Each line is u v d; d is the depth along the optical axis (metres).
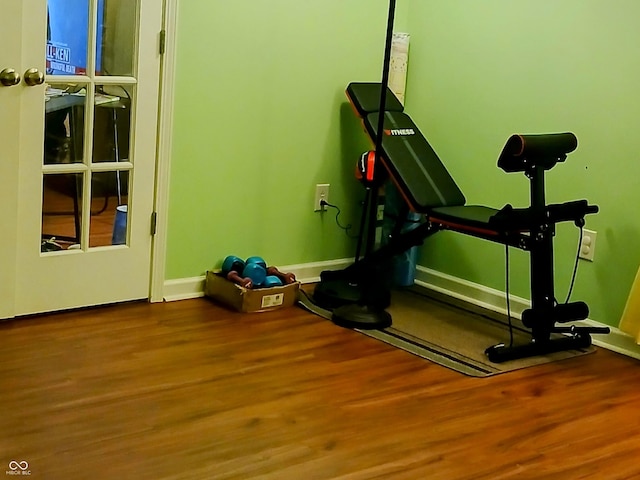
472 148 3.89
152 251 3.46
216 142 3.55
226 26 3.46
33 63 2.97
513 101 3.69
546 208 3.13
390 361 3.09
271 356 3.04
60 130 3.12
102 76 3.17
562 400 2.88
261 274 3.57
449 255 4.03
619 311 3.40
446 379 2.97
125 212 3.37
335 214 4.06
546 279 3.21
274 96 3.69
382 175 3.67
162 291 3.53
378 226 4.07
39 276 3.17
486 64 3.78
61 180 3.17
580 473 2.39
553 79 3.53
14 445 2.25
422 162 3.63
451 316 3.68
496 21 3.71
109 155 3.28
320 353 3.11
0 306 3.09
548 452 2.50
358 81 3.97
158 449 2.30
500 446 2.51
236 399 2.66
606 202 3.40
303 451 2.37
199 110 3.47
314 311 3.55
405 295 3.95
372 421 2.59
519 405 2.81
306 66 3.76
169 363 2.89
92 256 3.29
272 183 3.79
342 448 2.41
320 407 2.66
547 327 3.26
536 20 3.56
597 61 3.37
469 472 2.33
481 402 2.81
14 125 2.97
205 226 3.61
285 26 3.64
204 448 2.33
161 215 3.44
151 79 3.29
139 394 2.63
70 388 2.62
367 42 3.96
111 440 2.33
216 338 3.17
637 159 3.28
